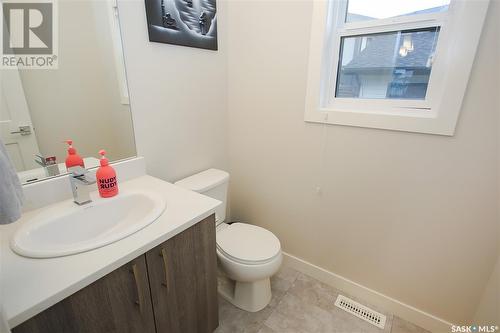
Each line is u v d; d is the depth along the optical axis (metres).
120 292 0.80
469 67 1.04
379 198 1.42
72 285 0.66
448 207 1.24
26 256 0.74
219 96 1.79
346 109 1.45
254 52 1.64
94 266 0.72
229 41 1.73
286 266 1.93
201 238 1.07
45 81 1.02
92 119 1.17
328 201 1.61
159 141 1.45
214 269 1.21
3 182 0.52
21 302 0.60
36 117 1.02
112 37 1.15
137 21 1.22
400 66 1.29
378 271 1.54
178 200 1.12
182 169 1.63
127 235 0.85
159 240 0.87
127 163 1.30
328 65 1.45
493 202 1.13
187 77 1.53
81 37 1.08
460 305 1.33
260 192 1.92
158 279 0.92
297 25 1.43
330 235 1.66
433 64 1.18
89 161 1.19
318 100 1.47
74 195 1.06
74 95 1.10
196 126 1.67
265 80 1.65
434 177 1.24
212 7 1.56
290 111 1.60
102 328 0.78
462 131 1.12
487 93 1.04
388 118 1.27
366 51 1.36
